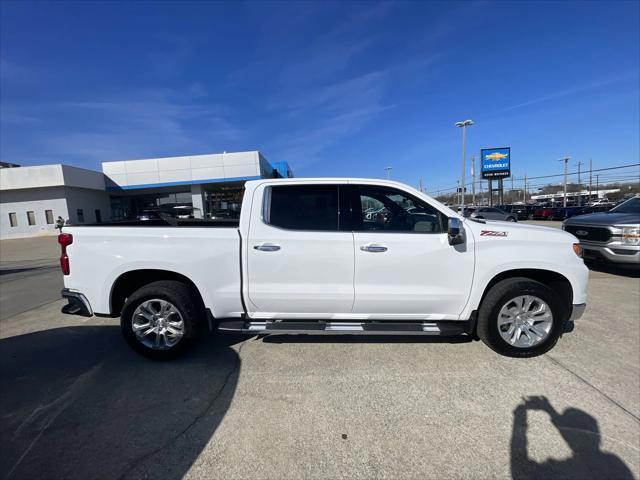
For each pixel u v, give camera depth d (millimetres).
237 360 3783
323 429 2666
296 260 3650
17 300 6852
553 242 3689
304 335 4387
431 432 2621
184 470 2295
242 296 3715
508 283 3660
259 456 2404
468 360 3695
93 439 2592
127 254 3699
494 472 2244
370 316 3789
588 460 2328
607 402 2941
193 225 4430
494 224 3910
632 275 7656
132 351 4086
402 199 3834
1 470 2301
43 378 3482
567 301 3857
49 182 29484
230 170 31359
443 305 3721
